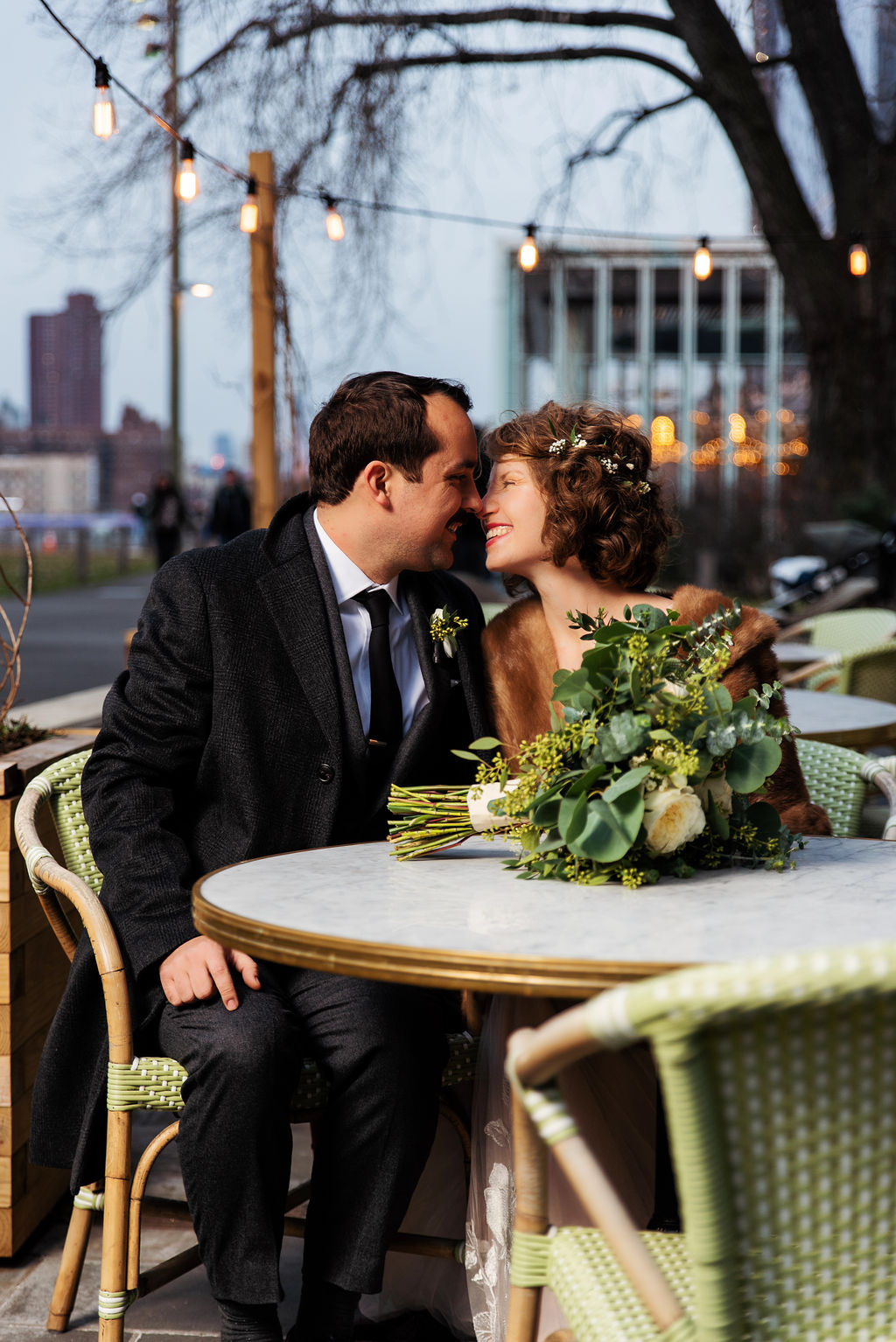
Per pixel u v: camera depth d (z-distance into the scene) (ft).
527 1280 4.68
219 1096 5.97
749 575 54.44
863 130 40.27
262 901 5.44
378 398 7.30
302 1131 10.66
